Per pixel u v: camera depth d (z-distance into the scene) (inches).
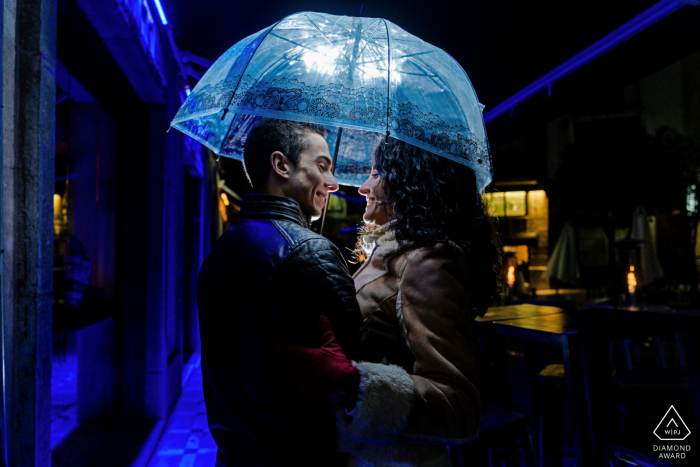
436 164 48.4
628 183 707.4
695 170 674.2
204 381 46.2
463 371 40.1
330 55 48.8
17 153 57.9
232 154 66.7
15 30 57.9
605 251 901.2
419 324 41.6
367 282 48.5
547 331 78.1
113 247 151.4
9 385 54.4
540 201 880.9
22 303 57.1
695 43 105.0
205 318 44.1
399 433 36.9
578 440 73.4
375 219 54.4
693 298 645.9
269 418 40.6
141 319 155.3
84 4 92.4
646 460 68.4
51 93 62.5
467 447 70.1
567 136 895.7
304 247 41.3
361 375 36.8
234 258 43.3
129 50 113.9
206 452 137.7
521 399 191.5
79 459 124.6
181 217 207.6
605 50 118.1
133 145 156.1
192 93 54.6
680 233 694.5
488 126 180.4
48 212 61.5
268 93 46.1
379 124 45.1
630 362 251.8
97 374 153.6
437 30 120.0
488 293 51.4
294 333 39.8
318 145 49.0
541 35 117.0
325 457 41.8
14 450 54.7
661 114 880.3
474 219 50.2
